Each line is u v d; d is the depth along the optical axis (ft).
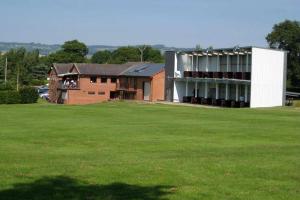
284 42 305.53
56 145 70.95
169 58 232.32
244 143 73.77
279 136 83.25
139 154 61.00
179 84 230.48
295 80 302.45
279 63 194.49
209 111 148.87
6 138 78.69
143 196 36.24
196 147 68.74
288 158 53.98
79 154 61.16
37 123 106.52
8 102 213.05
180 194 36.88
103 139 78.07
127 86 254.47
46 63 469.16
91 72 261.85
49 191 37.32
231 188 38.88
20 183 39.93
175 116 128.57
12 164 49.65
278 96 195.00
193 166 47.93
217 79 205.16
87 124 104.42
